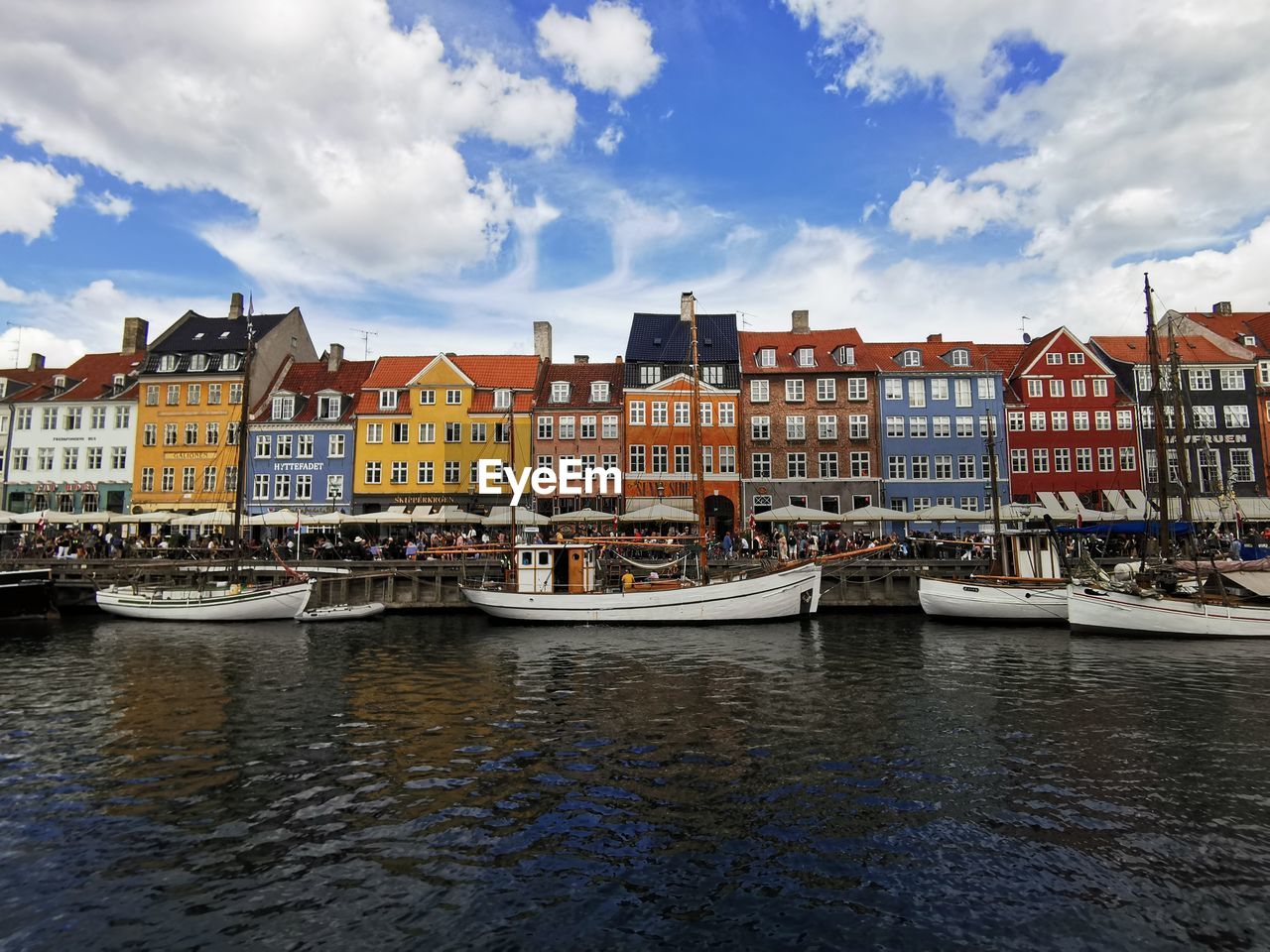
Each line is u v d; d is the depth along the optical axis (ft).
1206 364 169.48
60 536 136.46
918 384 166.71
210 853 28.48
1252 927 23.18
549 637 83.66
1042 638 81.25
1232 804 32.78
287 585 99.30
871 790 34.55
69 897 25.17
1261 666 64.13
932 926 23.27
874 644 77.30
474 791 34.68
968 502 162.81
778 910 24.20
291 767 38.34
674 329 176.14
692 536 95.66
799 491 162.91
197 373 170.30
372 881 26.23
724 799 33.55
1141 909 24.26
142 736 44.19
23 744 42.63
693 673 61.67
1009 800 33.32
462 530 153.99
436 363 165.89
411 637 85.05
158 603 101.30
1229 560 89.04
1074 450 167.22
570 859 27.84
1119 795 33.86
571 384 168.96
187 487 168.55
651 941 22.48
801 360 168.55
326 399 168.14
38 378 193.77
